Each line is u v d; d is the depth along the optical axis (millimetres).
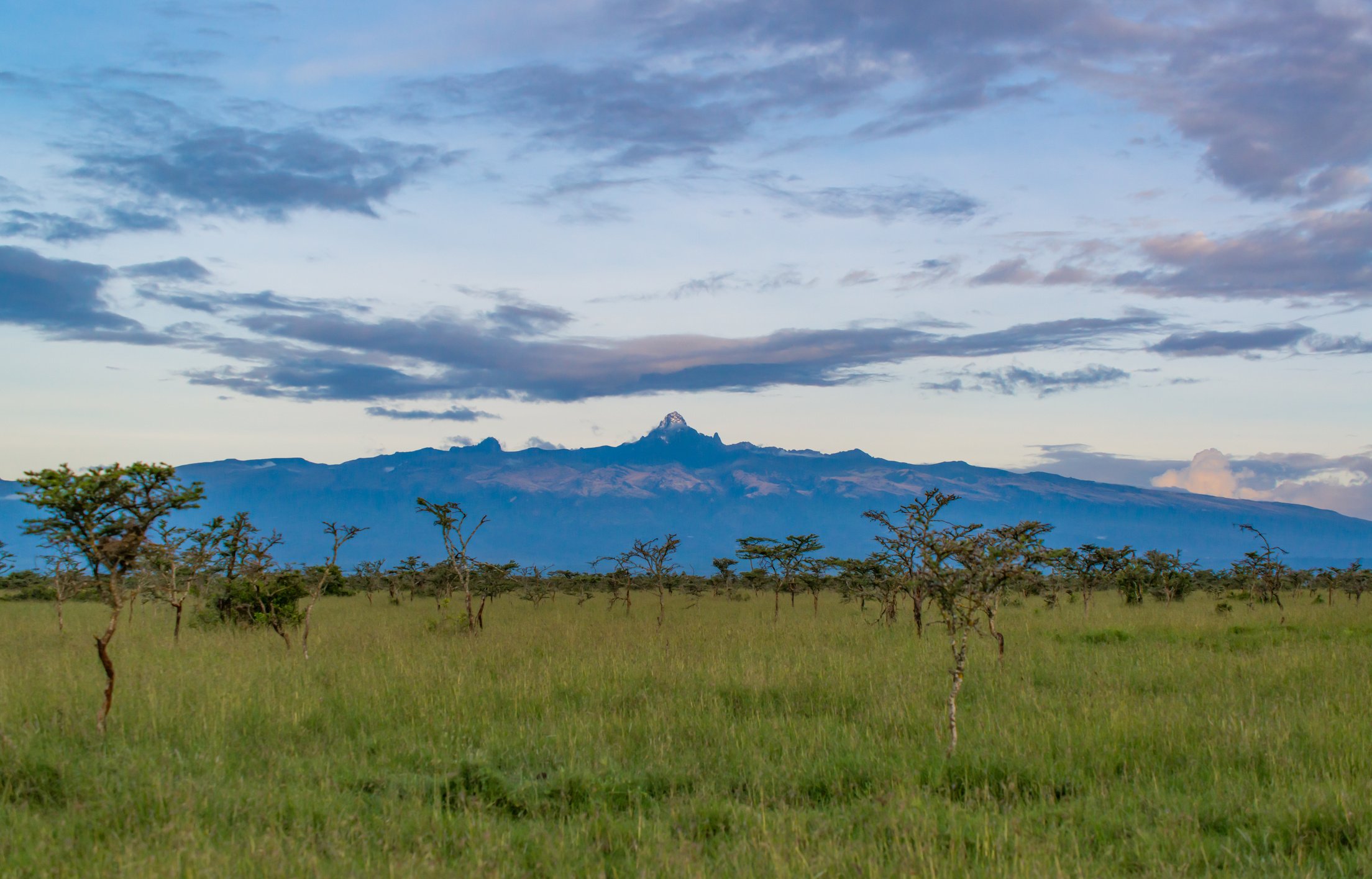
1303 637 20859
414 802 8086
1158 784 8664
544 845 7098
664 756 9945
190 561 20547
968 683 14102
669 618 30438
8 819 7426
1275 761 9062
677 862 6578
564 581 48906
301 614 24906
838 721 11891
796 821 7363
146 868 6215
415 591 46031
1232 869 6625
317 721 11609
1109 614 29281
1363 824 7164
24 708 11461
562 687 13844
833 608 37656
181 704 11914
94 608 33188
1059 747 9820
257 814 7703
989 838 6953
